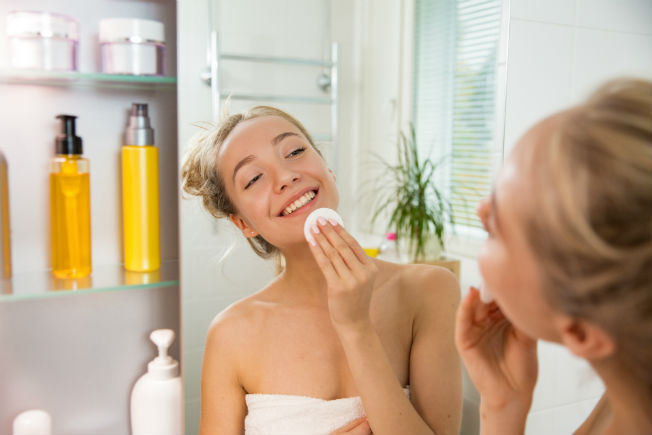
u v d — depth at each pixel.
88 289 0.87
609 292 0.38
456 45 1.08
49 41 0.85
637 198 0.36
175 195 1.02
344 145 1.00
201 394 0.94
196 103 0.90
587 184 0.36
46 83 0.94
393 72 1.03
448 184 1.08
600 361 0.46
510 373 0.64
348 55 1.00
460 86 1.08
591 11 1.18
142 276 0.93
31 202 0.96
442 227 1.06
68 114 0.96
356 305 0.80
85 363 1.01
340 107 0.99
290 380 0.92
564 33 1.16
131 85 0.95
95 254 1.00
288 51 0.95
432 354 0.99
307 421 0.90
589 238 0.36
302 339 0.92
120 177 1.01
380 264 1.00
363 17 1.00
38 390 0.99
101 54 0.95
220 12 0.91
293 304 0.93
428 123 1.06
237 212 0.90
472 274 1.07
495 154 1.12
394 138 1.03
